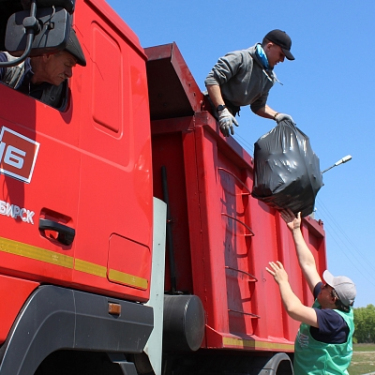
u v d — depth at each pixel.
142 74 3.68
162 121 4.53
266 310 5.65
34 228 2.46
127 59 3.51
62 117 2.74
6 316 2.27
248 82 5.07
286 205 4.70
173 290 4.26
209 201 4.35
